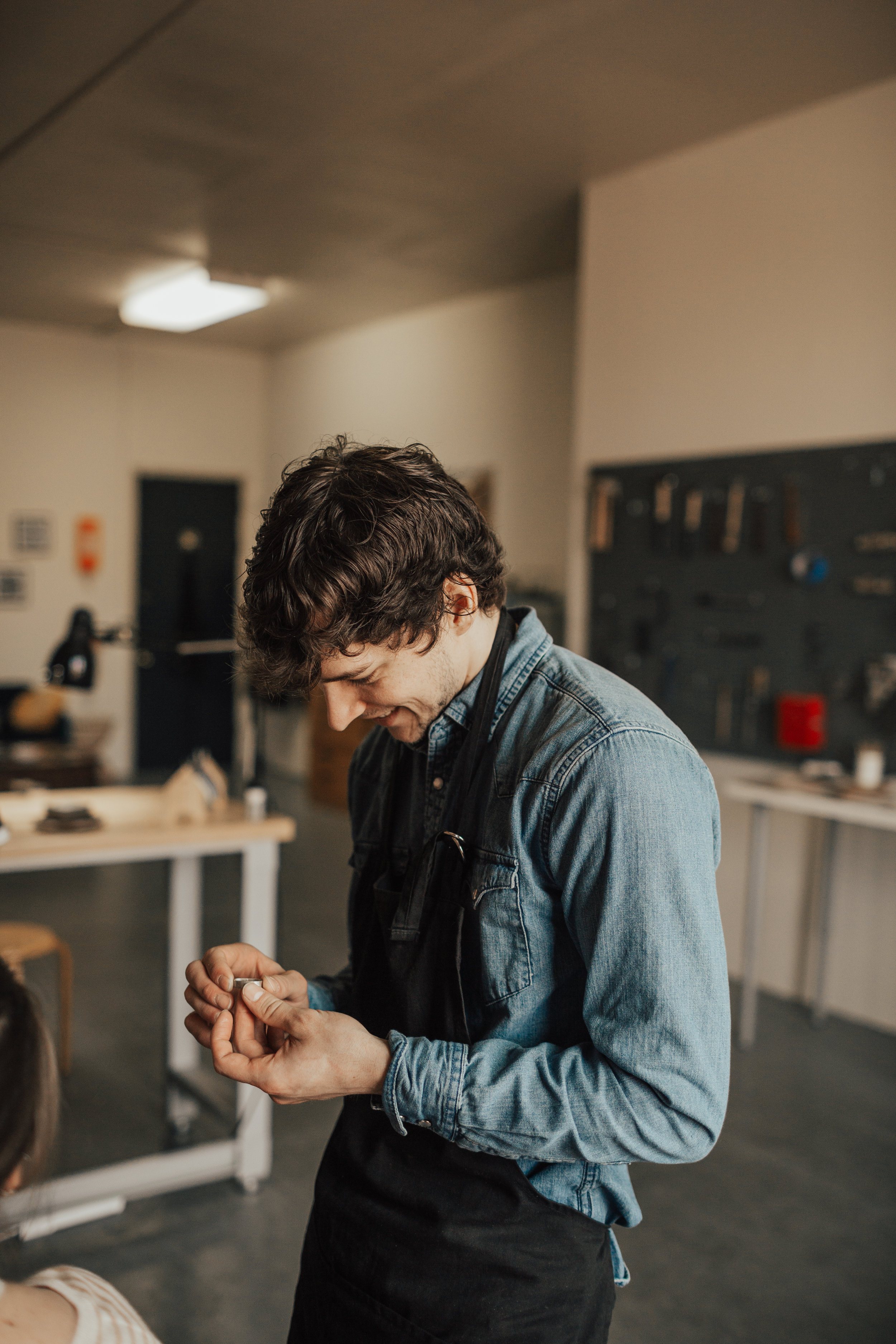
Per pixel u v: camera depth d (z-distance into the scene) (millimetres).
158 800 2752
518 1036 932
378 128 3820
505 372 6062
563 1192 942
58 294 6371
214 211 4789
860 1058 3342
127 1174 2293
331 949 4148
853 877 3650
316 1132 2785
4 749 5262
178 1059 2713
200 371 7977
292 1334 1059
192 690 8070
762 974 3969
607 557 4371
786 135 3637
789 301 3670
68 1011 3049
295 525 853
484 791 947
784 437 3715
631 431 4266
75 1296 716
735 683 3914
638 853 832
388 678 910
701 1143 854
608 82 3400
